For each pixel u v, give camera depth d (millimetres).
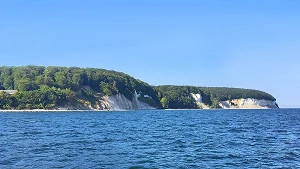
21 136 39281
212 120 85062
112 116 109812
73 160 23328
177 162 23281
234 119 91188
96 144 32281
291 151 28453
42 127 55031
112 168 21031
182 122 75125
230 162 23500
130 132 46719
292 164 22906
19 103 164750
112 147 30250
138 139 37188
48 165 21531
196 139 37594
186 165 22312
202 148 30094
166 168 21312
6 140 34844
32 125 60281
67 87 189000
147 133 45188
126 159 24094
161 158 24719
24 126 57281
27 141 34094
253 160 24266
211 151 28312
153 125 63750
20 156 24578
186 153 27125
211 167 21812
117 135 41812
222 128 55344
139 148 29812
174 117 105062
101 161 23172
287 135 42938
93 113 140625
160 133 45312
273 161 23922
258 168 21641
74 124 64375
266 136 41438
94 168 20875
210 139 37656
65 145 31172
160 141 35406
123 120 83438
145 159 24219
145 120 84188
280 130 51062
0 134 41531
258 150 29031
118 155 25750
